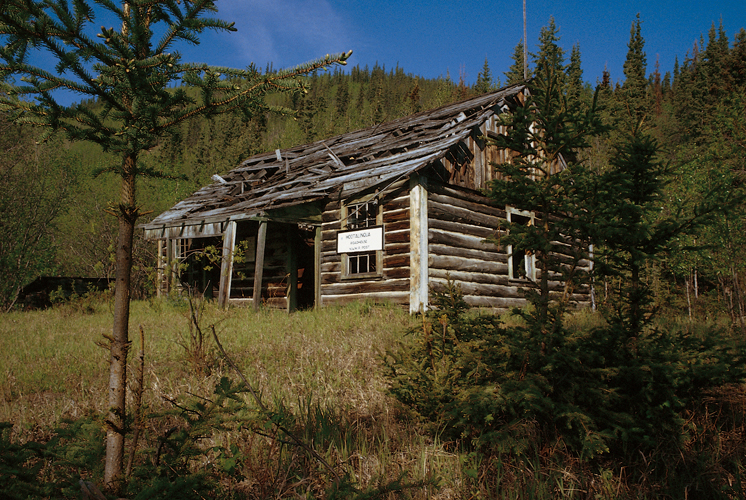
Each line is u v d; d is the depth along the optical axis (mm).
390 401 4551
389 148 12805
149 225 15000
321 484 2979
